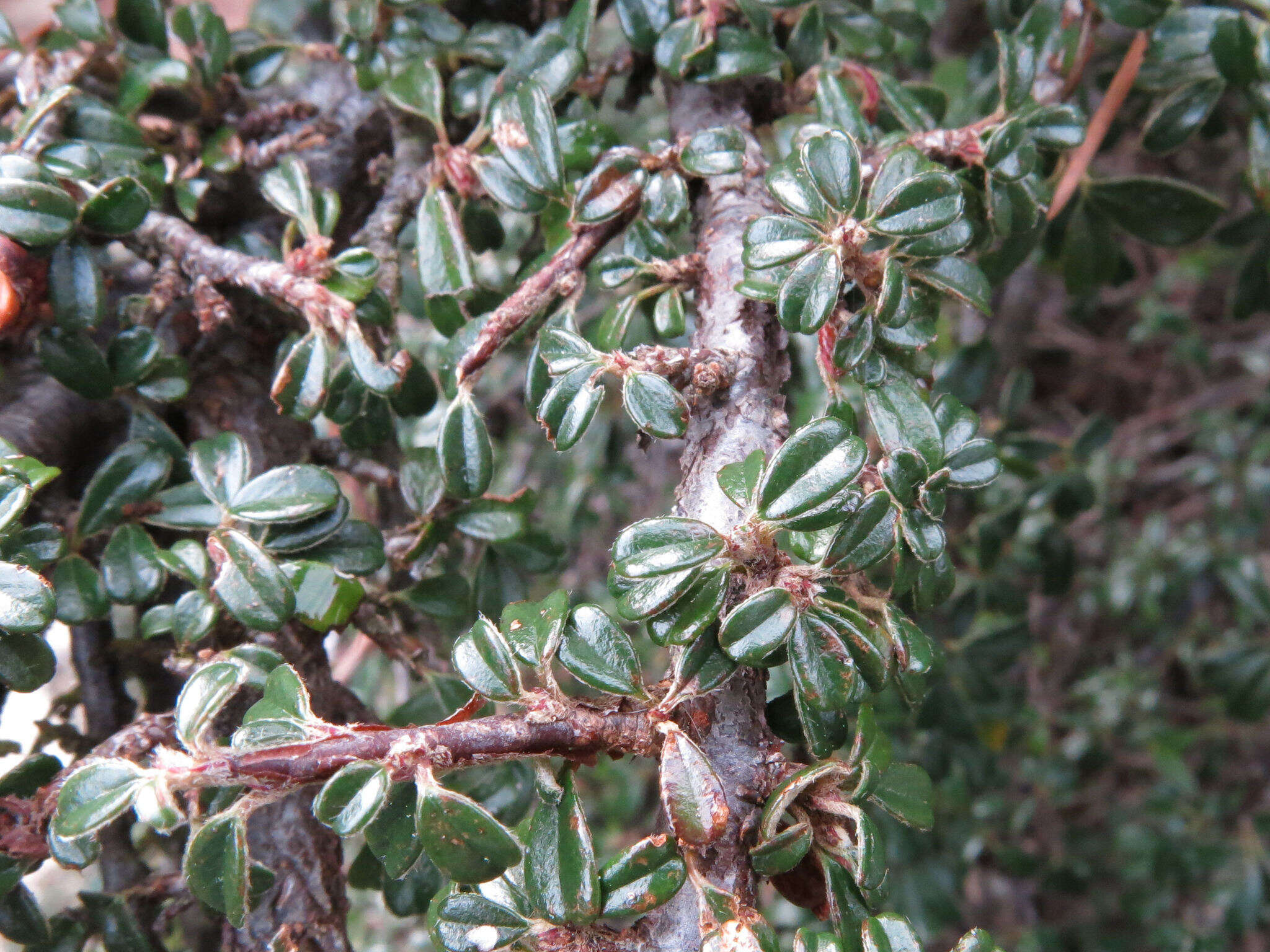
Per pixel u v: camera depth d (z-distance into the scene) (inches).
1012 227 7.7
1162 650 21.1
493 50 8.3
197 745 5.9
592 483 14.2
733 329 6.9
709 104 8.0
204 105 8.3
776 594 5.9
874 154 7.5
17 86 8.0
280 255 8.3
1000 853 17.1
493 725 5.8
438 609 7.9
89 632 7.8
